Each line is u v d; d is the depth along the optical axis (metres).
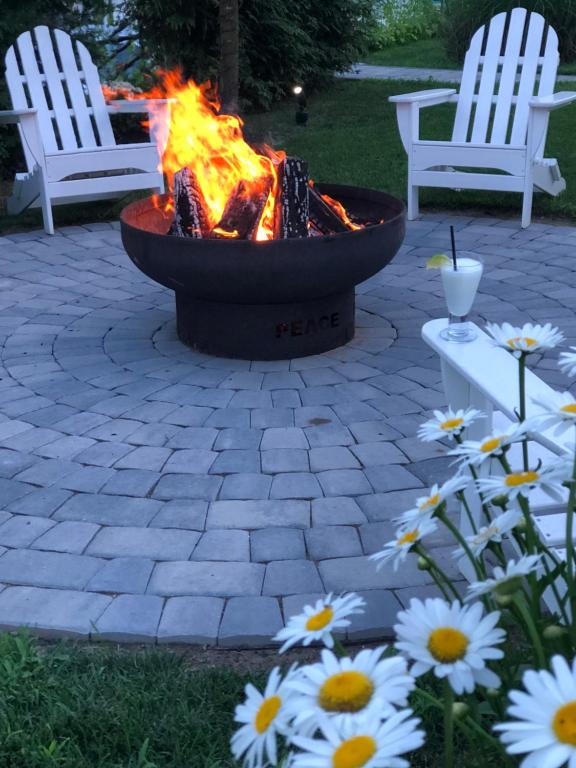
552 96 5.71
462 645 1.05
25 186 6.13
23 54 5.98
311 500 2.83
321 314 3.90
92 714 1.93
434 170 6.30
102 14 8.18
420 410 3.40
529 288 4.64
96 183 6.01
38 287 4.96
